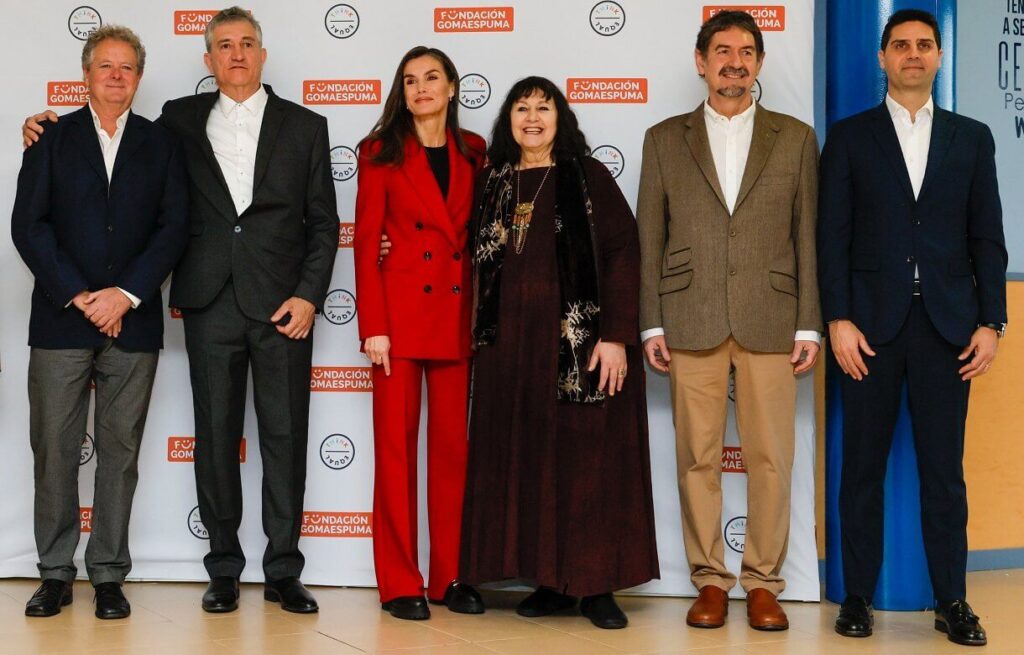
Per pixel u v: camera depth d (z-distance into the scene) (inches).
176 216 134.6
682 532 147.5
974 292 130.3
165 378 153.3
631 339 130.6
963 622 125.8
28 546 154.7
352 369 153.3
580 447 130.3
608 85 151.2
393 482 135.0
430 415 139.1
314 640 122.0
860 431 130.7
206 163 137.9
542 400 130.8
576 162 133.3
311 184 140.6
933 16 136.5
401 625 129.7
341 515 153.3
